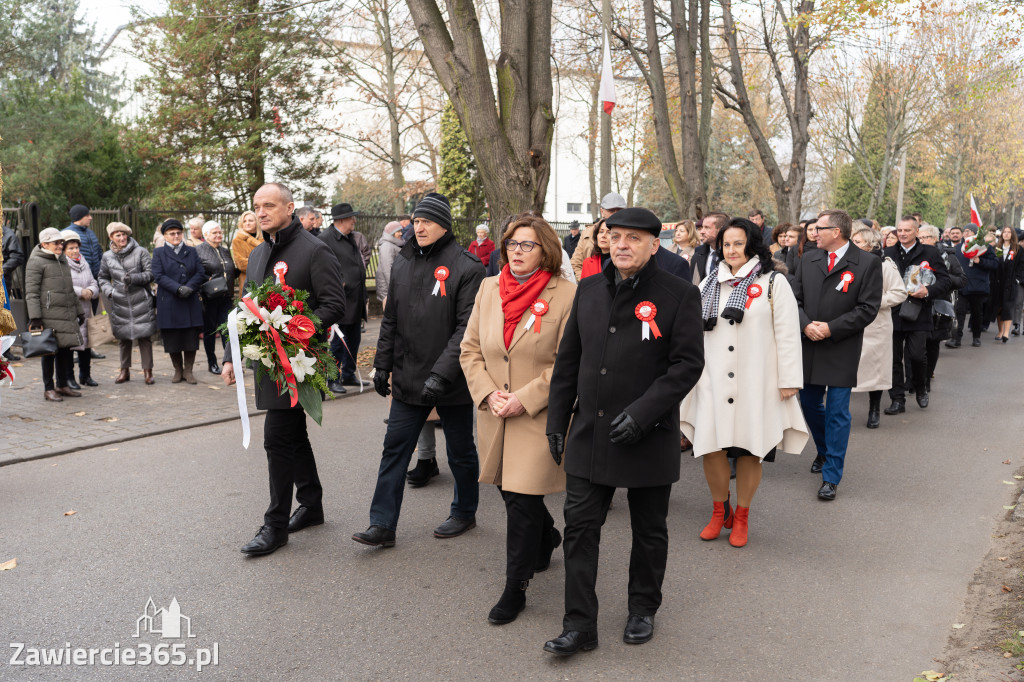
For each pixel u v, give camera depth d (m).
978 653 3.52
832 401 5.80
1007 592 4.14
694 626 3.83
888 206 42.94
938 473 6.39
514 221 4.11
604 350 3.50
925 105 32.94
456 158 23.66
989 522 5.24
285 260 4.73
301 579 4.33
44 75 23.41
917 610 3.99
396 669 3.43
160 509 5.40
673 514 5.49
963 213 49.78
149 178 18.41
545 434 3.86
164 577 4.34
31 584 4.24
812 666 3.45
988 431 7.77
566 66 25.47
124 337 9.48
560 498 5.75
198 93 18.59
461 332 4.49
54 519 5.20
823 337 5.79
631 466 3.45
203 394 9.06
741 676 3.37
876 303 5.73
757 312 4.89
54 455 6.66
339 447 7.02
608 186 12.66
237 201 19.30
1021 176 42.28
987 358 12.63
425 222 4.58
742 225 4.96
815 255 6.14
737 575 4.43
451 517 5.08
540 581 4.37
